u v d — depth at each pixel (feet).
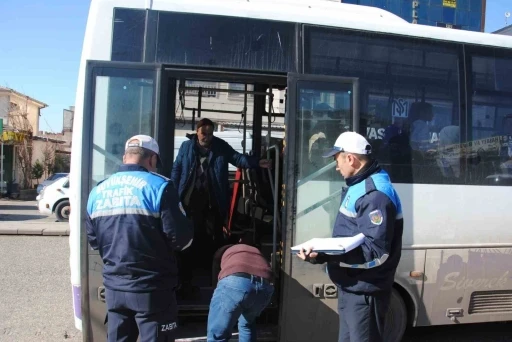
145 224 10.18
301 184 14.16
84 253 13.24
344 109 14.44
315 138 14.25
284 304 14.08
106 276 10.47
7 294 22.11
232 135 26.14
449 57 15.93
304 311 14.19
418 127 15.49
